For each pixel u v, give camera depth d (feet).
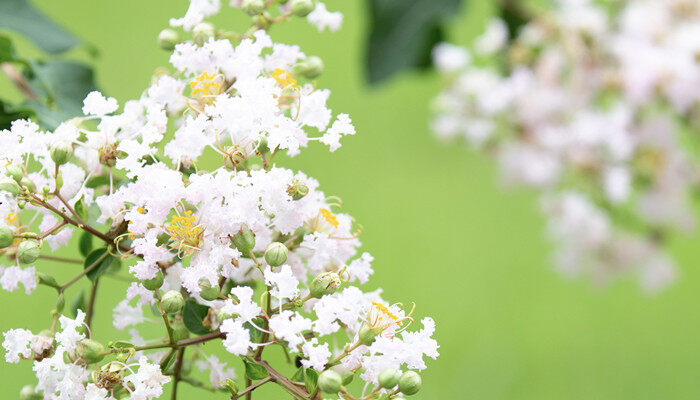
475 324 8.12
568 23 4.64
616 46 4.59
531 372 7.75
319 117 2.84
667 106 4.66
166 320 2.80
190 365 2.93
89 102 2.85
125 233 2.84
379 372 2.76
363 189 9.27
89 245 2.94
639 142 4.61
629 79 4.54
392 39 4.22
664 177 4.66
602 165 4.67
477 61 6.46
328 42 10.28
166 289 2.84
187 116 2.86
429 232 8.98
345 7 10.41
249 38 2.97
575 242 5.11
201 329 2.85
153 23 10.05
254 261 2.77
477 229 9.08
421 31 4.19
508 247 8.93
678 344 8.09
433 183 9.45
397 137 9.82
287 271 2.74
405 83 10.17
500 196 9.41
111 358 3.01
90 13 10.04
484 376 7.63
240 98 2.80
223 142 2.86
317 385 2.74
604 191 4.72
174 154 2.81
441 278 8.57
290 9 2.99
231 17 7.59
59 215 2.82
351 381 2.77
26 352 2.80
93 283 2.87
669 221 4.82
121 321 2.91
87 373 2.78
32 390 2.84
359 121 9.95
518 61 4.85
